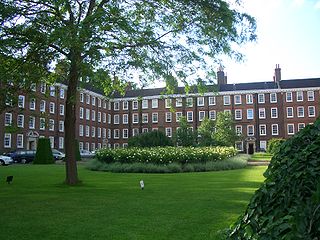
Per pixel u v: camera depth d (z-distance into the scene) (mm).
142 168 24391
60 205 9828
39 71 13844
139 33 13312
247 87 67688
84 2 14352
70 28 11703
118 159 26078
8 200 10789
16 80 13164
